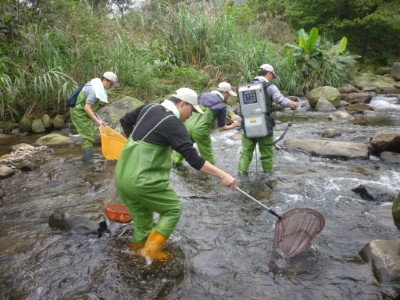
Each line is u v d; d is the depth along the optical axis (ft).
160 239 9.94
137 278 9.45
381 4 60.29
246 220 12.38
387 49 69.41
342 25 60.85
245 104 15.12
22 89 26.48
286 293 8.78
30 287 9.20
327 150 18.84
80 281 9.39
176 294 8.84
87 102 17.67
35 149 21.75
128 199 10.14
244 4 66.90
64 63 28.48
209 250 10.67
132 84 30.76
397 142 18.04
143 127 9.41
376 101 34.24
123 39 32.94
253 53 37.22
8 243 11.22
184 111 9.74
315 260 9.99
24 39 28.45
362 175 15.97
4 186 16.11
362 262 9.78
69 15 32.09
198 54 36.55
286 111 31.58
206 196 14.39
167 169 9.73
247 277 9.42
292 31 57.57
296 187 14.69
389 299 8.41
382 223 11.75
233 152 20.17
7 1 29.78
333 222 11.98
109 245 10.96
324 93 32.58
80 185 15.94
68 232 11.75
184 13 37.27
